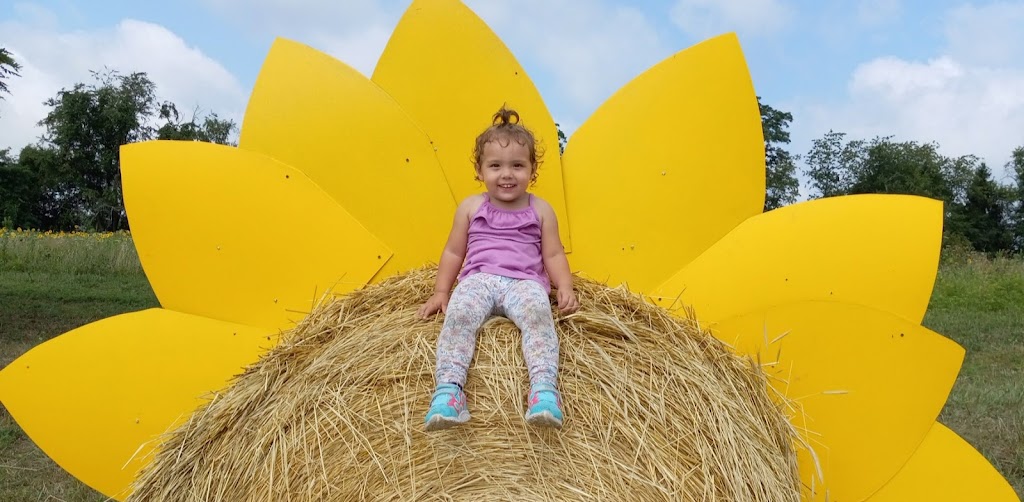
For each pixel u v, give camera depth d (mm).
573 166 3926
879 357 3467
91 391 3547
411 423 2725
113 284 14727
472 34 3992
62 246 17328
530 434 2680
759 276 3596
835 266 3537
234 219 3648
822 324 3502
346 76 3865
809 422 3451
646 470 2654
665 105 3887
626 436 2691
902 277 3477
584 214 3846
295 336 3150
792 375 3479
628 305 3111
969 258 21469
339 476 2701
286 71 3863
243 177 3682
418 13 4008
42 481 4871
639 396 2787
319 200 3725
